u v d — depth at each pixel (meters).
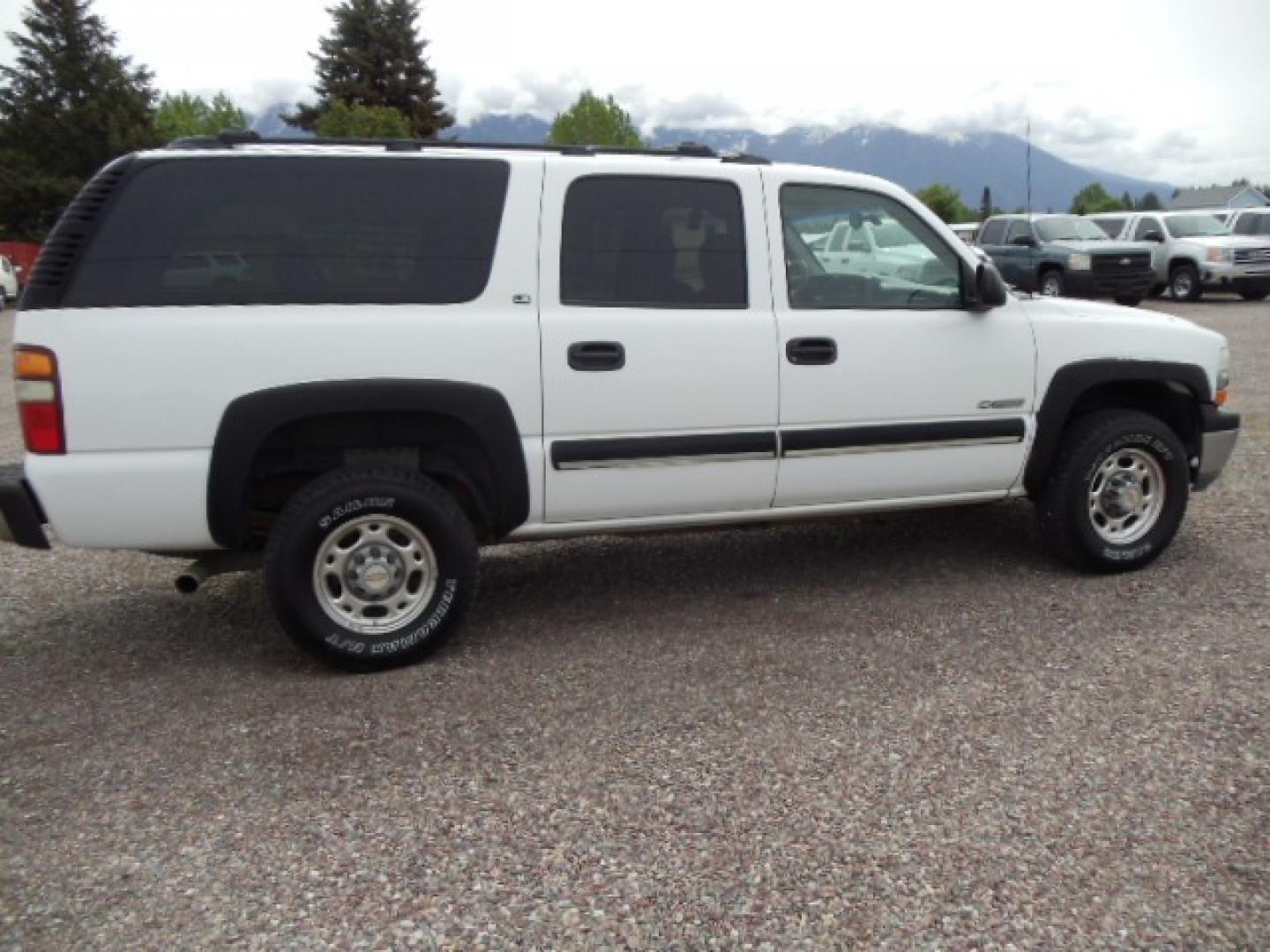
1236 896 2.54
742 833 2.86
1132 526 5.00
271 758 3.34
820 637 4.29
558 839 2.85
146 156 3.76
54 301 3.66
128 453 3.71
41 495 3.67
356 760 3.32
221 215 3.79
